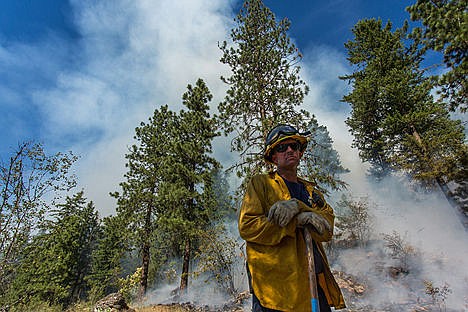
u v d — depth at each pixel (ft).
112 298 31.40
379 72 63.62
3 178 24.56
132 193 60.54
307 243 4.98
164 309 33.88
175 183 55.26
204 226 50.65
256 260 5.18
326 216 6.06
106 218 63.16
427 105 56.54
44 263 26.35
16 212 24.53
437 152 48.52
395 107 60.54
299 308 4.74
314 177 37.93
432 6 30.73
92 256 99.71
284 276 4.93
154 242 62.44
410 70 57.26
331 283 5.81
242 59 44.80
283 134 6.54
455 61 32.19
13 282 25.04
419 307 23.73
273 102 40.42
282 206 5.00
